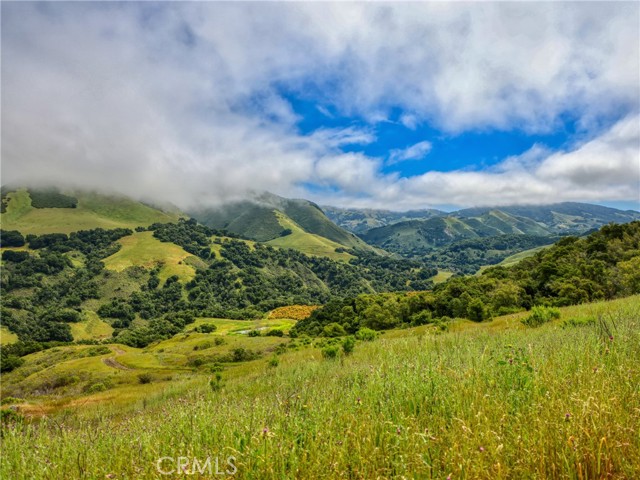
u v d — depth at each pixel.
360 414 3.72
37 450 4.36
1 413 7.18
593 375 3.78
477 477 2.18
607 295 45.38
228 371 26.83
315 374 11.13
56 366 64.75
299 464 2.73
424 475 2.41
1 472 3.83
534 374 4.02
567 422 2.72
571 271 54.69
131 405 17.14
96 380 51.47
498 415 3.21
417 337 15.68
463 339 10.95
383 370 5.86
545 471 2.36
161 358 72.19
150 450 3.71
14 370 75.94
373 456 2.68
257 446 3.01
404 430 2.94
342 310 89.62
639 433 2.52
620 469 2.32
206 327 121.62
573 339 6.80
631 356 4.76
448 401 3.79
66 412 11.55
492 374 4.52
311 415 3.87
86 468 3.59
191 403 5.74
